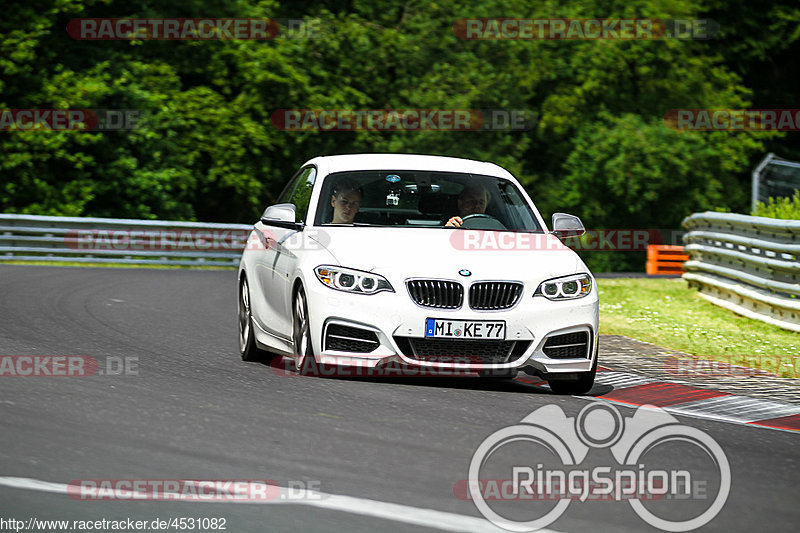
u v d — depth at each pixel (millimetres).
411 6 134750
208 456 20344
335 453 20984
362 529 16266
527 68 136125
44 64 111312
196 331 40344
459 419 24719
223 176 118625
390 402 26328
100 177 112188
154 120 111562
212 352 34969
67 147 108938
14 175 108312
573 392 29938
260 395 26562
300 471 19547
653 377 33156
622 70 143375
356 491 18375
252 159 124062
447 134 127375
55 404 24344
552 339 28781
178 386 27453
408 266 28469
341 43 125875
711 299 56312
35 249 80312
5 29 107312
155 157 112875
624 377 33000
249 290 34375
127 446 20812
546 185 142500
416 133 126250
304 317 29344
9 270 64938
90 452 20234
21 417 22797
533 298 28703
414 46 127625
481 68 130250
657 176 133500
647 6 139500
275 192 131250
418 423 24062
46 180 109688
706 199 139875
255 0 125188
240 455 20516
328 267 28844
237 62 120562
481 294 28391
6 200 107500
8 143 106250
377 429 23250
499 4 133000
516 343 28516
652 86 145625
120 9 117688
